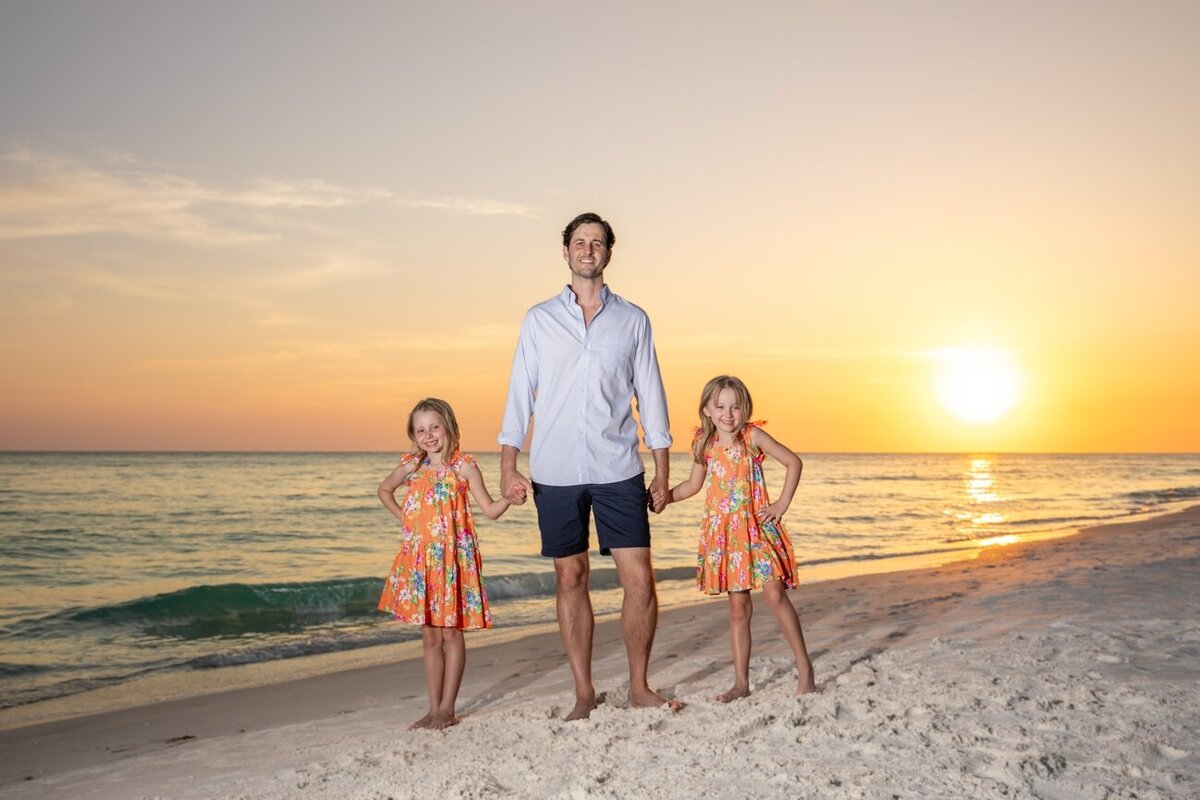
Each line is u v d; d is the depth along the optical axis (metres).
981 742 2.87
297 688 5.91
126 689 6.41
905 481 53.09
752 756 2.86
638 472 3.88
